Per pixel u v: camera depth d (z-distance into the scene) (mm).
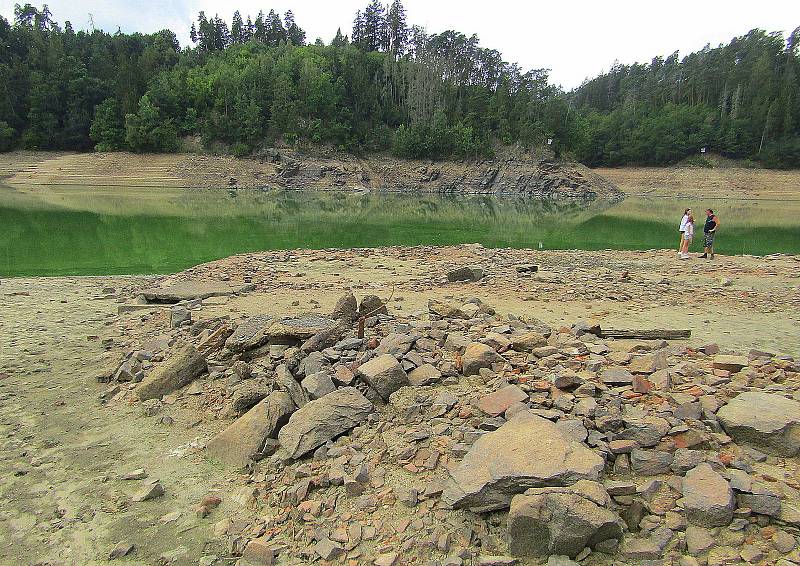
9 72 92188
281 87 98375
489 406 5656
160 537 4754
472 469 4605
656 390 5883
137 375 8117
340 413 5980
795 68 122312
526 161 99688
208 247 24547
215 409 7016
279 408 6266
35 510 5168
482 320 9336
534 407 5559
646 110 126562
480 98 108625
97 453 6211
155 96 94562
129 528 4883
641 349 7832
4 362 9070
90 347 9883
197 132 95938
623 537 4008
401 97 115625
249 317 10898
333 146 100375
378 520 4551
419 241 28844
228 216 39812
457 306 11906
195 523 4934
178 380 7730
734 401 5461
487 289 14641
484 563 3943
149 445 6371
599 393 5824
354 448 5551
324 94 101438
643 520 4160
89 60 105500
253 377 7566
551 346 7352
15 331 10852
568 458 4414
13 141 89438
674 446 4828
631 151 112312
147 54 110750
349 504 4836
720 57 139125
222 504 5203
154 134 89500
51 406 7426
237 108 95688
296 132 97125
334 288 14711
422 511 4512
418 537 4262
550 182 96812
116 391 7816
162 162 88062
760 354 7789
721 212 59188
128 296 13969
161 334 10102
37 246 23688
